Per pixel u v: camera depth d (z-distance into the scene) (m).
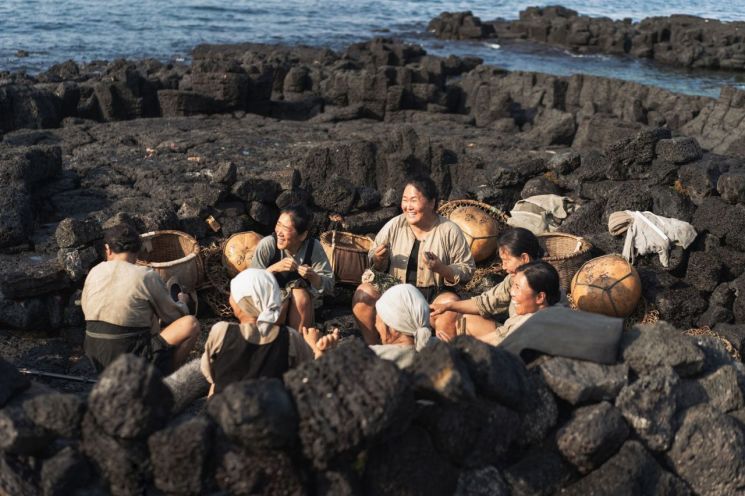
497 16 75.06
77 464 3.58
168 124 18.69
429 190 6.55
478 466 3.97
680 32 48.38
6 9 56.62
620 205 8.41
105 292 5.39
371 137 18.19
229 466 3.54
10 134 14.81
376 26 60.97
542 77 30.64
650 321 7.02
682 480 4.20
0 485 3.57
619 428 4.04
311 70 31.16
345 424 3.46
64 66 29.97
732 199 7.79
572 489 4.04
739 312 7.35
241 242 7.14
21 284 6.41
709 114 25.52
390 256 6.80
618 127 18.86
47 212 9.38
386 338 5.00
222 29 55.19
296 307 5.97
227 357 4.64
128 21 55.53
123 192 10.36
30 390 3.91
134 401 3.46
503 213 8.77
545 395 4.14
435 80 29.48
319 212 8.77
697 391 4.40
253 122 20.30
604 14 81.06
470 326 5.95
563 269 7.45
